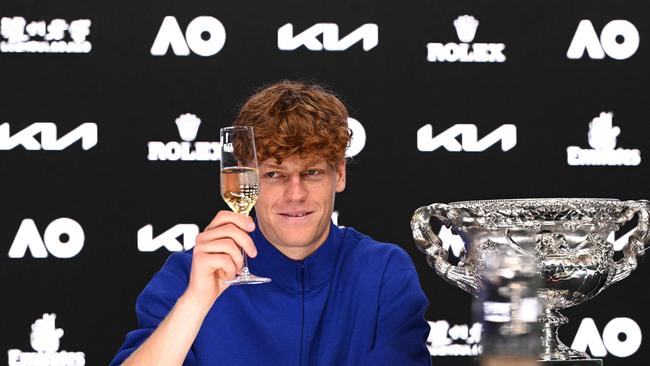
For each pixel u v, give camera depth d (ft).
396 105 9.84
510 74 9.87
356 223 9.82
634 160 9.85
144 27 9.76
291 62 9.82
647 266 9.77
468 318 9.82
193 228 9.79
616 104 9.87
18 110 9.66
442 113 9.86
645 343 9.81
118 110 9.73
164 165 9.77
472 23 9.87
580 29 9.87
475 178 9.87
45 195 9.68
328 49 9.84
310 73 9.83
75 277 9.71
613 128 9.86
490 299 3.83
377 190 9.84
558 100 9.86
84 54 9.71
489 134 9.87
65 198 9.71
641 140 9.86
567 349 5.17
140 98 9.75
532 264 3.87
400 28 9.84
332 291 6.20
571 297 5.27
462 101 9.87
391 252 6.39
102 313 9.73
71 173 9.71
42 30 9.67
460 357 9.82
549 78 9.87
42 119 9.68
